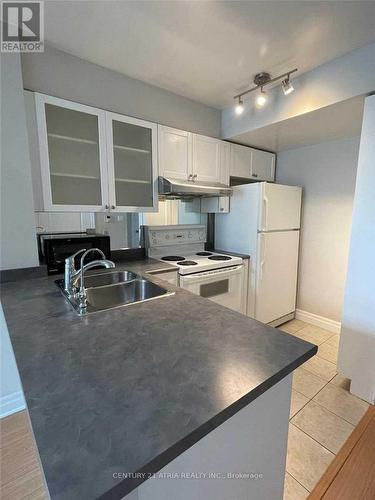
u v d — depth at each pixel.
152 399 0.61
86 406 0.59
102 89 1.94
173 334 0.95
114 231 2.30
